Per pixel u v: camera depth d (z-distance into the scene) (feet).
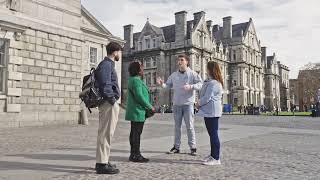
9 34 50.65
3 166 21.54
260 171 20.77
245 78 241.76
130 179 18.42
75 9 62.54
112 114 20.15
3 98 49.93
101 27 118.21
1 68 50.75
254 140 37.06
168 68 194.29
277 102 301.02
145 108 24.00
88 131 46.65
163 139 37.55
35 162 22.98
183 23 192.44
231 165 22.70
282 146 32.17
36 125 54.44
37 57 54.85
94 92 19.66
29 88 53.52
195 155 26.66
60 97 58.70
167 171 20.62
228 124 66.95
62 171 20.20
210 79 23.68
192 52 188.03
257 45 267.18
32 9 54.24
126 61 209.26
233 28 255.09
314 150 29.60
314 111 115.44
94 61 116.16
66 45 60.08
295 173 20.22
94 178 18.53
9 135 40.78
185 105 27.09
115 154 26.94
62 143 33.22
